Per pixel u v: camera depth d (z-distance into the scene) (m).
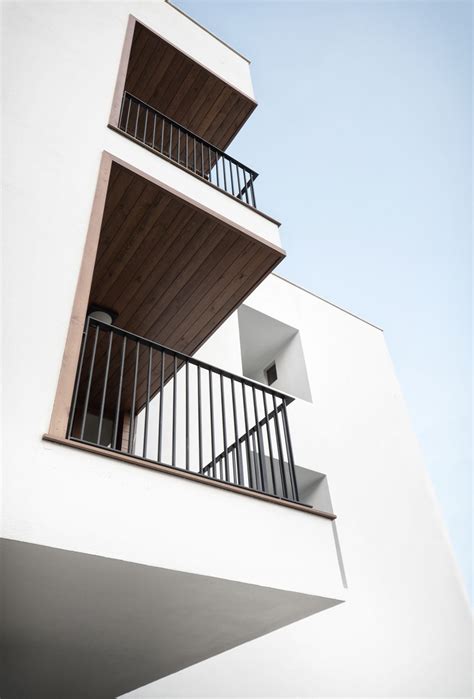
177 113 6.93
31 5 4.64
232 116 6.96
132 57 6.37
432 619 6.99
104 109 4.48
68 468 2.39
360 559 6.99
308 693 5.30
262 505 3.01
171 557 2.45
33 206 3.32
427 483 9.03
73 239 3.34
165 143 6.84
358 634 6.16
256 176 5.60
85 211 3.56
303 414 8.22
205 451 6.28
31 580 2.37
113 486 2.48
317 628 5.92
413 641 6.55
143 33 6.11
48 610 2.68
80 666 3.46
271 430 7.55
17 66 4.09
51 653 3.21
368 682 5.79
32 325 2.79
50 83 4.23
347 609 6.33
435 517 8.54
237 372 7.57
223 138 7.19
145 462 2.65
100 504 2.38
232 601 2.80
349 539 7.12
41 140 3.76
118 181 4.18
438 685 6.30
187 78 6.60
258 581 2.67
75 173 3.75
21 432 2.37
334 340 10.14
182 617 2.92
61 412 2.56
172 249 4.66
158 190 4.26
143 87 6.68
